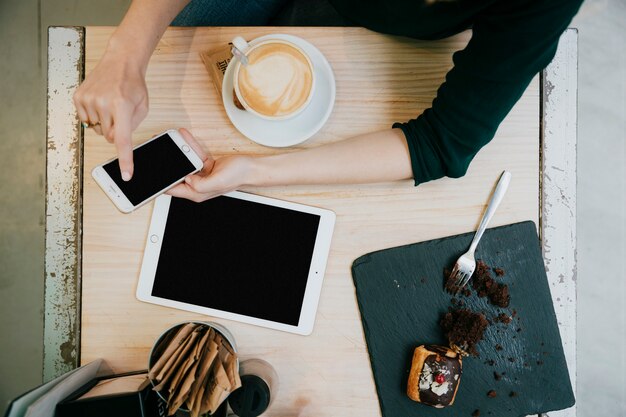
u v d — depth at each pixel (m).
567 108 0.90
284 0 1.07
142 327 0.88
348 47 0.89
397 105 0.89
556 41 0.71
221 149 0.89
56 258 0.90
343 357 0.88
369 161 0.85
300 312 0.88
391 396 0.87
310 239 0.88
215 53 0.88
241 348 0.88
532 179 0.89
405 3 0.80
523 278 0.89
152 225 0.87
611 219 1.57
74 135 0.90
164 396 0.76
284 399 0.87
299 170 0.84
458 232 0.89
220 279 0.87
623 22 1.58
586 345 1.56
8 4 1.58
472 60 0.75
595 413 1.54
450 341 0.86
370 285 0.88
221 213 0.88
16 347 1.53
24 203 1.56
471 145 0.81
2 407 1.51
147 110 0.83
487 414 0.88
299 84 0.78
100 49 0.88
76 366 0.89
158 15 0.82
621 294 1.56
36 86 1.57
